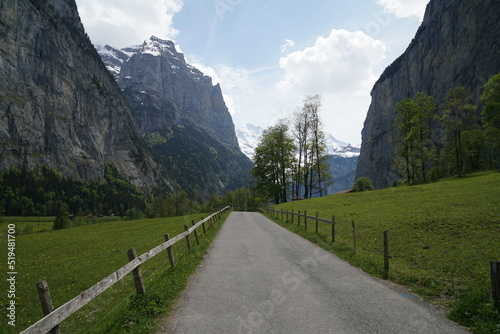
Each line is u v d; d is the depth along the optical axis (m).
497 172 52.34
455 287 8.23
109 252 22.88
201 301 7.90
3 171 181.50
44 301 4.86
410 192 42.03
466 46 143.75
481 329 5.72
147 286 9.38
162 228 38.16
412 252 13.03
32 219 141.50
